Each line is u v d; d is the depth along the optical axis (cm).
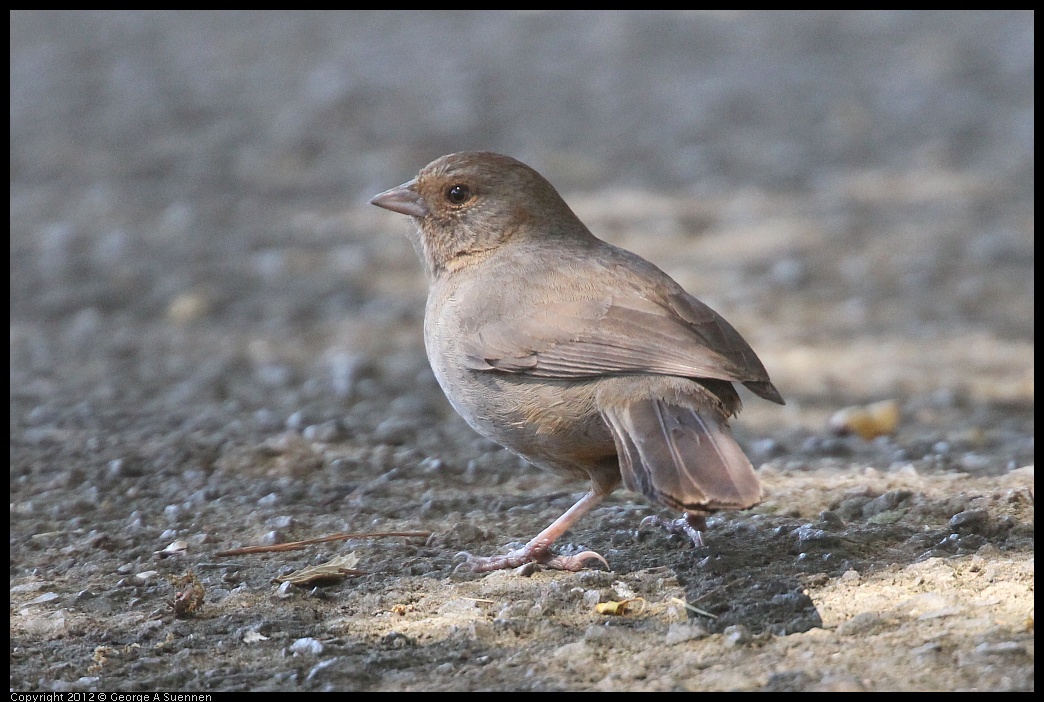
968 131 2630
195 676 686
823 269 1870
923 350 1523
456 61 3325
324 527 934
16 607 794
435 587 808
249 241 2100
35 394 1378
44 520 966
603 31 3603
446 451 1143
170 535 920
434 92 3025
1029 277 1827
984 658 637
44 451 1141
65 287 1869
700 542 858
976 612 704
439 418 1294
